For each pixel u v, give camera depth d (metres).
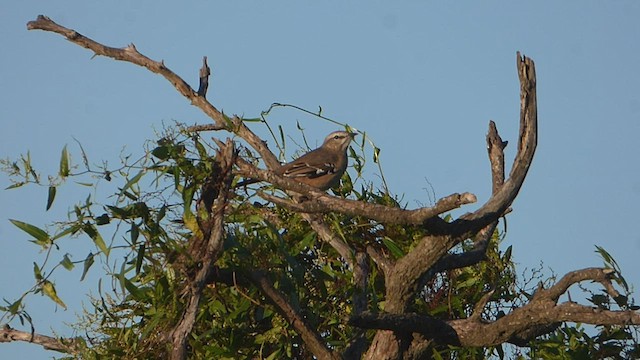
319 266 14.43
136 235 11.45
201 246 11.69
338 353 12.91
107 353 12.56
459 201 11.04
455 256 12.98
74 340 13.04
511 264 14.42
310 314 13.34
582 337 13.95
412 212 11.50
